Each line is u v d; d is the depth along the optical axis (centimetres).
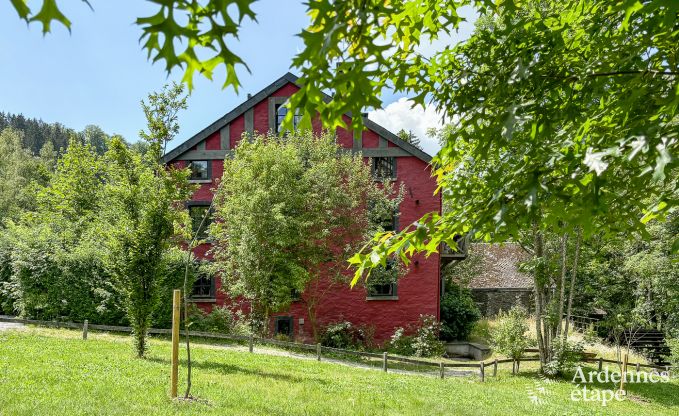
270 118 2255
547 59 350
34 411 693
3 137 6072
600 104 372
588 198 291
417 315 2183
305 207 1972
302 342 2102
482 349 2162
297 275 1844
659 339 2234
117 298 1838
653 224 1661
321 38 206
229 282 1928
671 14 264
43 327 1703
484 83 381
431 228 352
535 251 1770
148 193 1302
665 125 256
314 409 852
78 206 2252
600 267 1894
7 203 4312
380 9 219
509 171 375
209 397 872
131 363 1132
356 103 229
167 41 170
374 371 1524
